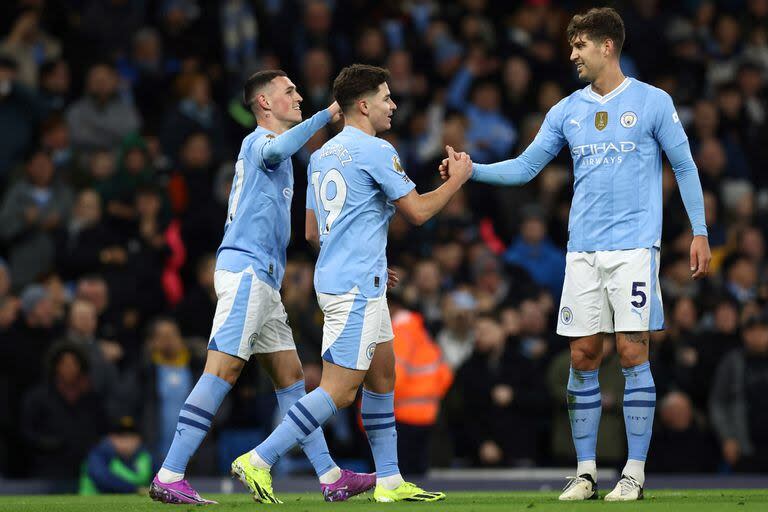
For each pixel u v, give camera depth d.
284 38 62.69
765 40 71.00
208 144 53.97
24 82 57.16
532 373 43.97
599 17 25.00
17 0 60.59
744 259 53.12
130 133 55.16
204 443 42.75
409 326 39.81
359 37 62.31
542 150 26.08
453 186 24.92
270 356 25.70
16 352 43.53
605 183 24.86
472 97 60.38
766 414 44.31
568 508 20.45
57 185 51.84
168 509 22.22
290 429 23.70
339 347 23.86
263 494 23.58
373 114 24.73
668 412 43.50
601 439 41.31
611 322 25.16
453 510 20.16
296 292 44.62
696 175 24.94
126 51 61.25
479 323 44.06
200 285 47.44
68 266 49.59
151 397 42.69
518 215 56.72
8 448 43.09
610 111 24.97
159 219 51.38
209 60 62.19
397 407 39.66
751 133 63.91
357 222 24.12
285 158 24.78
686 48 68.44
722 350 45.94
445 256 50.94
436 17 67.75
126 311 47.34
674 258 54.22
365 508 21.02
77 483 40.75
